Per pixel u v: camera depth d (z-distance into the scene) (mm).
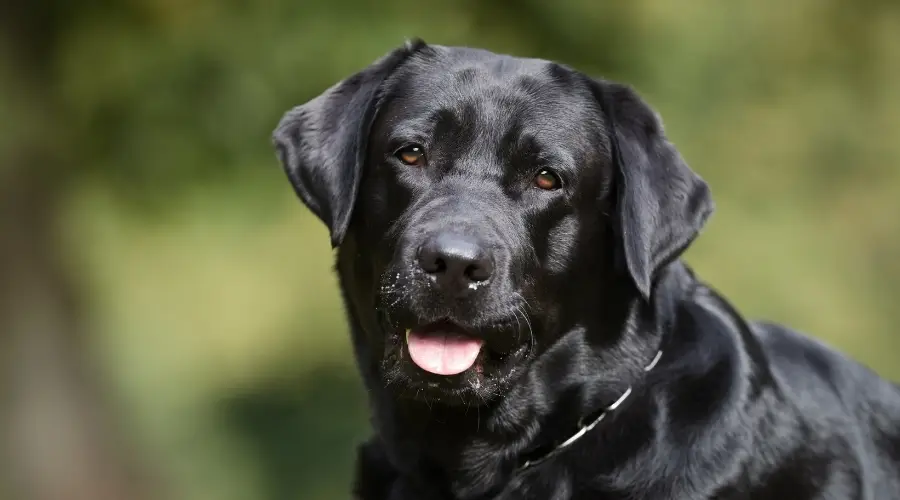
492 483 5793
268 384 18359
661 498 5480
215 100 13023
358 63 12758
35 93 13031
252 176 13500
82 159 13523
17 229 13875
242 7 12984
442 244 5199
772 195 16906
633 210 5715
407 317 5316
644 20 14188
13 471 13969
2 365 13992
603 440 5633
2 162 13516
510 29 13742
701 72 14805
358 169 5918
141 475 14906
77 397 14344
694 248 16516
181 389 18734
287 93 12977
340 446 16781
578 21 13773
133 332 20203
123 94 13070
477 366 5457
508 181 5676
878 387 6410
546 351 5715
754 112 15969
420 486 5906
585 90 5977
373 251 5793
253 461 16734
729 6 15016
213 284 19250
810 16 16125
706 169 16078
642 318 5770
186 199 13617
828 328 17328
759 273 16781
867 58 16859
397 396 5793
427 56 6105
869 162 17922
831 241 18094
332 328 18422
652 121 5875
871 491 6008
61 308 14305
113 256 18688
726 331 5832
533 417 5730
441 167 5715
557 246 5695
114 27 13000
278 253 17750
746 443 5566
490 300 5301
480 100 5781
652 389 5664
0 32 12797
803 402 6004
